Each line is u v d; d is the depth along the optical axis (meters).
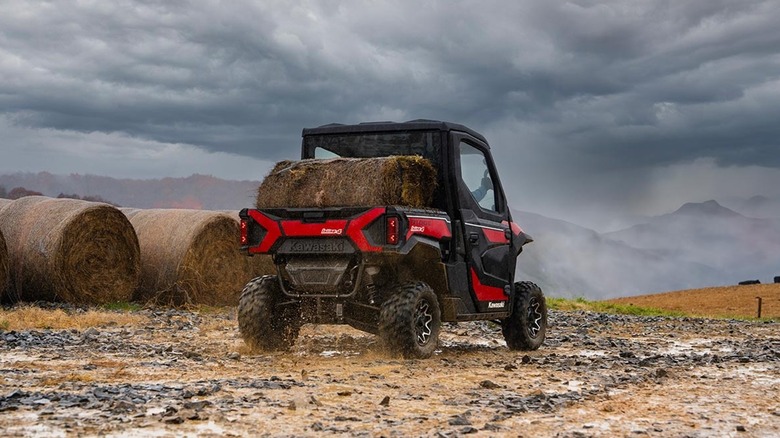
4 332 11.45
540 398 6.48
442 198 9.89
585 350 11.54
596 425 5.47
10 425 5.04
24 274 16.62
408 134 10.01
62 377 7.39
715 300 37.59
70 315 14.87
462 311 9.96
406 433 5.06
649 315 23.00
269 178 9.41
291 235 9.12
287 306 9.78
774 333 15.95
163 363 8.59
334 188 9.05
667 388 7.34
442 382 7.50
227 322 14.26
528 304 11.23
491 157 10.93
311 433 4.99
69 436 4.77
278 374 7.86
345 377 7.62
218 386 6.62
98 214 16.94
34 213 16.95
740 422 5.70
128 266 17.48
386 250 8.73
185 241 17.81
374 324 9.59
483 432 5.14
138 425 5.07
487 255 10.48
